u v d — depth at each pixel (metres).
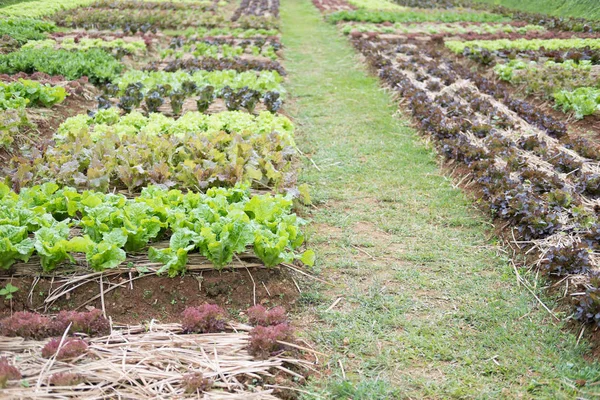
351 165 5.58
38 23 11.67
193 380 3.23
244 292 3.93
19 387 3.17
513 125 5.99
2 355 3.33
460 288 4.05
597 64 9.03
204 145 5.15
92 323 3.54
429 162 5.67
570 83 7.14
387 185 5.25
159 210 4.09
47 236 3.85
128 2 15.64
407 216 4.79
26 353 3.37
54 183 4.42
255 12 15.59
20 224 3.97
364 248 4.42
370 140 6.14
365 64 9.38
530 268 4.16
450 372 3.49
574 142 5.53
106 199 4.24
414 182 5.29
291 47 11.17
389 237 4.55
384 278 4.13
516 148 5.48
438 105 6.61
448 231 4.61
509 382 3.44
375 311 3.86
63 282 3.87
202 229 3.86
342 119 6.75
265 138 5.29
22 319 3.48
